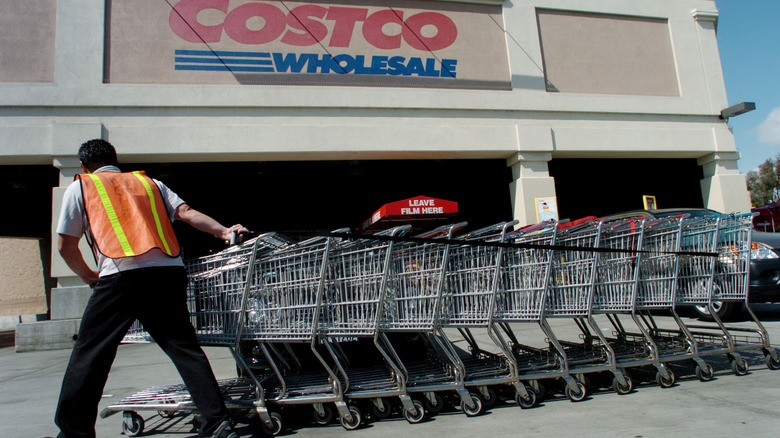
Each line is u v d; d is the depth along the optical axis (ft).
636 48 34.32
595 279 11.04
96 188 7.75
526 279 10.66
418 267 9.96
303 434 8.93
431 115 30.27
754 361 13.42
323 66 29.30
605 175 40.09
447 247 9.75
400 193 38.50
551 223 10.80
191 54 27.89
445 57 31.04
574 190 43.11
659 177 40.42
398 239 9.16
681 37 35.22
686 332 11.80
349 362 13.15
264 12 28.91
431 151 29.78
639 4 34.58
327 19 29.66
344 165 31.86
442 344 9.95
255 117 28.07
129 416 9.34
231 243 8.43
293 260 9.50
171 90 27.12
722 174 34.55
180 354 7.80
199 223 8.59
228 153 27.32
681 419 8.75
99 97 26.37
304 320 9.37
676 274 11.80
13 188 32.71
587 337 13.67
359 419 9.12
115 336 7.48
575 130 32.04
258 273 9.44
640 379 12.11
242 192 35.81
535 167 31.22
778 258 18.86
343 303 9.51
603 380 12.14
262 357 13.42
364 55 29.91
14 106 25.64
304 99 28.53
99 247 7.41
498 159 32.81
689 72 34.86
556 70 32.55
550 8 32.96
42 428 9.91
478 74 31.37
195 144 26.99
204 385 7.68
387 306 9.71
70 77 26.30
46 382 15.57
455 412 9.99
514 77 31.55
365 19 30.17
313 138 28.35
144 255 7.59
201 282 9.78
